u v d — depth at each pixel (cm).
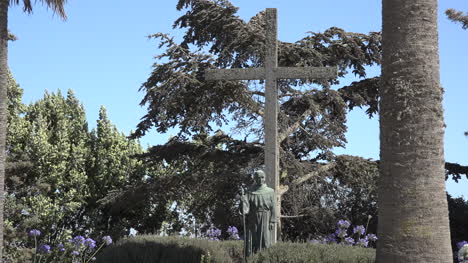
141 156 2464
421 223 769
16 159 2381
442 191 781
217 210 2294
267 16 1466
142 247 1497
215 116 2269
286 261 950
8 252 2191
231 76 1479
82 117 2883
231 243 1527
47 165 2522
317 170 2244
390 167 790
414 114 786
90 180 2781
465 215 2402
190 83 2111
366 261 928
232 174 2159
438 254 764
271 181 1414
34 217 2267
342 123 2319
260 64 2164
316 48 2322
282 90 2239
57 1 1347
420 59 795
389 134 796
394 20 813
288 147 2353
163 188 2344
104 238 1612
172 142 2419
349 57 2345
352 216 2359
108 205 2741
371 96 2420
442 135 792
